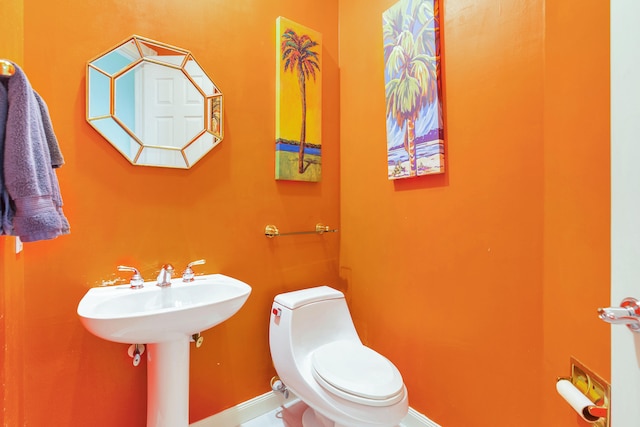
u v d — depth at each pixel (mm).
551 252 932
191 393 1348
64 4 1078
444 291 1299
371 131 1669
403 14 1423
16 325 928
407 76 1405
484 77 1146
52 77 1060
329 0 1830
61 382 1074
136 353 1146
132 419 1207
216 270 1410
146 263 1237
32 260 1030
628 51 489
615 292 508
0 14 815
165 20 1275
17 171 652
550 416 934
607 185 717
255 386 1532
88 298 1026
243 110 1492
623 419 492
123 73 1188
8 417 845
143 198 1232
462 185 1225
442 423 1303
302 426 1432
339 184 1872
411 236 1447
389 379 1114
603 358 715
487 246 1139
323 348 1349
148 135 1238
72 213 1095
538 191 987
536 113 993
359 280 1749
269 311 1585
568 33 857
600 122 741
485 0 1144
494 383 1114
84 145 1116
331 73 1844
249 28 1516
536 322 991
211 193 1396
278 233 1599
